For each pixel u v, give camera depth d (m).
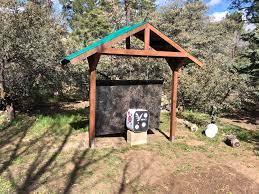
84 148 8.34
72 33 26.72
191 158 7.86
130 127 8.80
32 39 10.17
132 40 16.59
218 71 13.70
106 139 9.31
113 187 6.05
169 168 7.11
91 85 8.09
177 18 25.61
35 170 6.74
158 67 16.53
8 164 7.06
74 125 10.80
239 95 14.57
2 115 11.92
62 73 12.30
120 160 7.50
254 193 6.06
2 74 10.84
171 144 9.01
